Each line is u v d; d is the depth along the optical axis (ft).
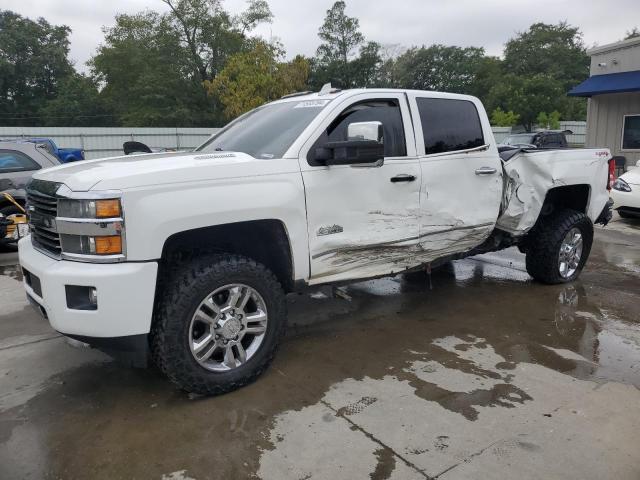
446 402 10.47
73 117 174.70
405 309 16.30
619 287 18.54
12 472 8.43
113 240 9.25
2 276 20.92
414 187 13.42
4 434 9.53
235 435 9.37
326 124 12.12
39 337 14.23
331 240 12.08
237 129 14.43
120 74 156.04
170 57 149.07
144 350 9.77
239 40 154.10
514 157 16.03
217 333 10.57
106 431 9.57
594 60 57.52
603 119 56.90
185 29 150.20
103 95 170.50
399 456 8.71
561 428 9.48
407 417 9.91
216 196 10.14
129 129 99.35
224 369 10.71
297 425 9.67
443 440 9.15
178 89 149.28
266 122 13.58
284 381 11.44
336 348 13.29
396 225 13.23
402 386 11.18
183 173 9.91
